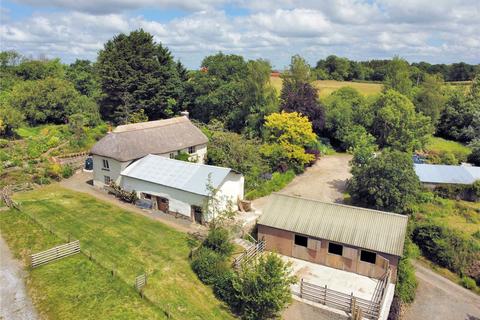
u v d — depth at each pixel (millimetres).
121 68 78312
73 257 31469
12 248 32406
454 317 34156
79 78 109250
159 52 84938
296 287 31656
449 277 39844
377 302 29297
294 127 57781
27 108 79125
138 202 44156
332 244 34781
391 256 32375
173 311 26609
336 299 29578
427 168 56875
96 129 73188
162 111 84750
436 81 87938
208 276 30406
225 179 41562
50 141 65250
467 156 69875
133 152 47438
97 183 49781
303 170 61438
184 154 53719
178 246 35062
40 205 41562
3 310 24984
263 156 56906
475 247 40781
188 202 40469
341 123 75062
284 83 72125
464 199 52812
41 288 27250
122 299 26875
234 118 76750
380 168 44219
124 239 35438
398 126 67812
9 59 126312
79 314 25047
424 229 43156
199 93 84062
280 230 36344
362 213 36125
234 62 88562
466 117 85000
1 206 40156
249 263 30656
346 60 152000
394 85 86500
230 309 28297
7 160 55469
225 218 39281
